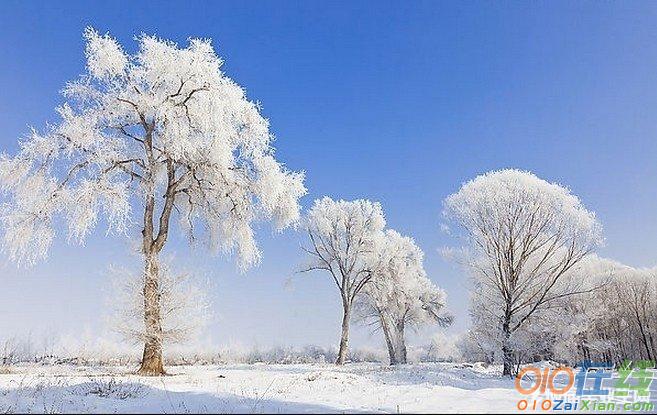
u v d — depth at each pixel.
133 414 9.57
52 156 21.00
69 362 34.34
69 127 20.84
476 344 28.89
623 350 56.41
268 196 23.69
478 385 21.02
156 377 19.02
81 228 20.73
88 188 20.50
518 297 27.61
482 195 28.66
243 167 24.05
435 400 12.56
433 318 47.41
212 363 41.12
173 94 21.62
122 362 34.66
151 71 21.47
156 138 22.38
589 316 33.19
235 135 23.44
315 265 38.50
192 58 21.70
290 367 31.00
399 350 45.31
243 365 33.97
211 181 23.41
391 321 44.31
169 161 22.58
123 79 21.84
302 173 26.03
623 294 56.97
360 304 43.81
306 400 12.95
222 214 25.09
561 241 27.56
